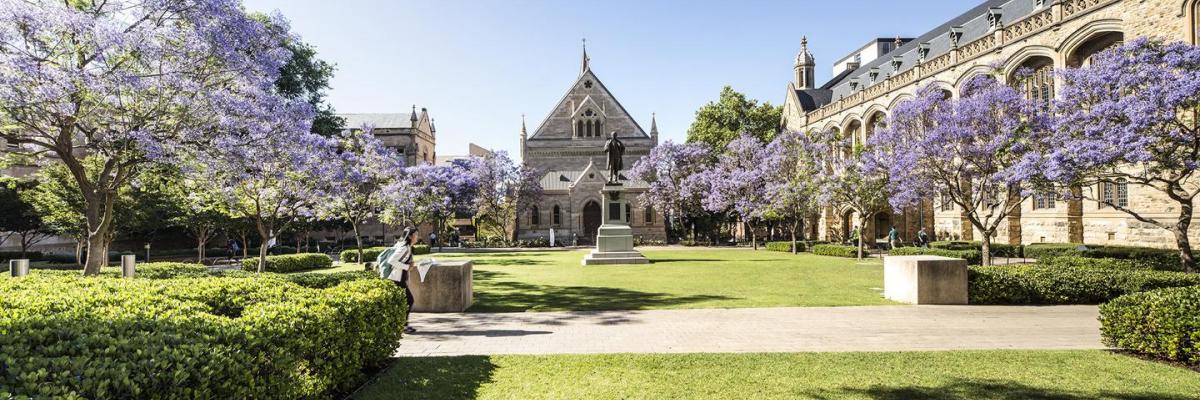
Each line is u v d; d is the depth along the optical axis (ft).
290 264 88.48
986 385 21.50
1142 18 83.71
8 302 19.84
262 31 48.34
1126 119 50.52
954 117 66.28
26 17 36.09
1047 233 104.58
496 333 33.58
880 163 80.79
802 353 27.35
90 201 46.52
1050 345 29.48
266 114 48.78
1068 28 95.30
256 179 56.29
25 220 96.68
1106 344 28.63
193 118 44.75
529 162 226.99
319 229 177.99
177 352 12.75
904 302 45.44
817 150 108.99
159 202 98.63
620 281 63.21
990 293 44.16
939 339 31.07
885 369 24.03
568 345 30.01
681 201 173.27
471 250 151.43
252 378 14.26
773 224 181.78
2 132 43.32
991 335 32.19
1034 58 104.01
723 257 108.68
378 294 25.21
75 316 16.52
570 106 230.68
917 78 133.18
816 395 20.52
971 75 116.78
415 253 130.21
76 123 43.37
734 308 42.68
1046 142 58.80
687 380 22.61
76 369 11.27
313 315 19.43
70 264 92.38
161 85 42.22
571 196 196.24
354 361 21.83
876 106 150.20
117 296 22.70
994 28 111.34
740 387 21.59
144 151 42.96
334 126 140.46
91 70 39.88
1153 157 48.73
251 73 48.03
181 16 43.37
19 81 36.22
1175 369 23.67
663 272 74.43
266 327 16.85
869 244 150.30
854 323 36.14
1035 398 19.93
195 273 52.19
